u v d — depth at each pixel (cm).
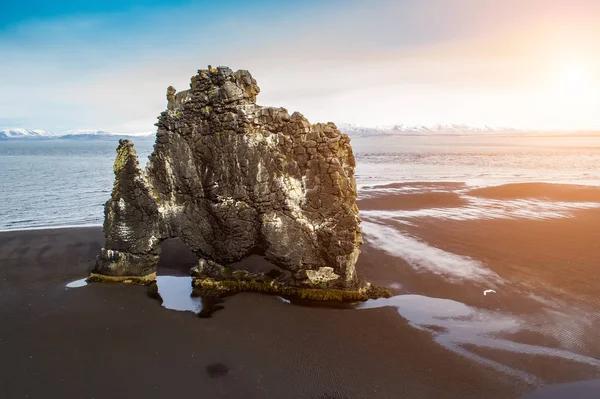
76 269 2366
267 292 2044
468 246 2706
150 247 2147
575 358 1526
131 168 2102
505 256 2523
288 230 1967
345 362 1506
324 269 1975
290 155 1958
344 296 1950
